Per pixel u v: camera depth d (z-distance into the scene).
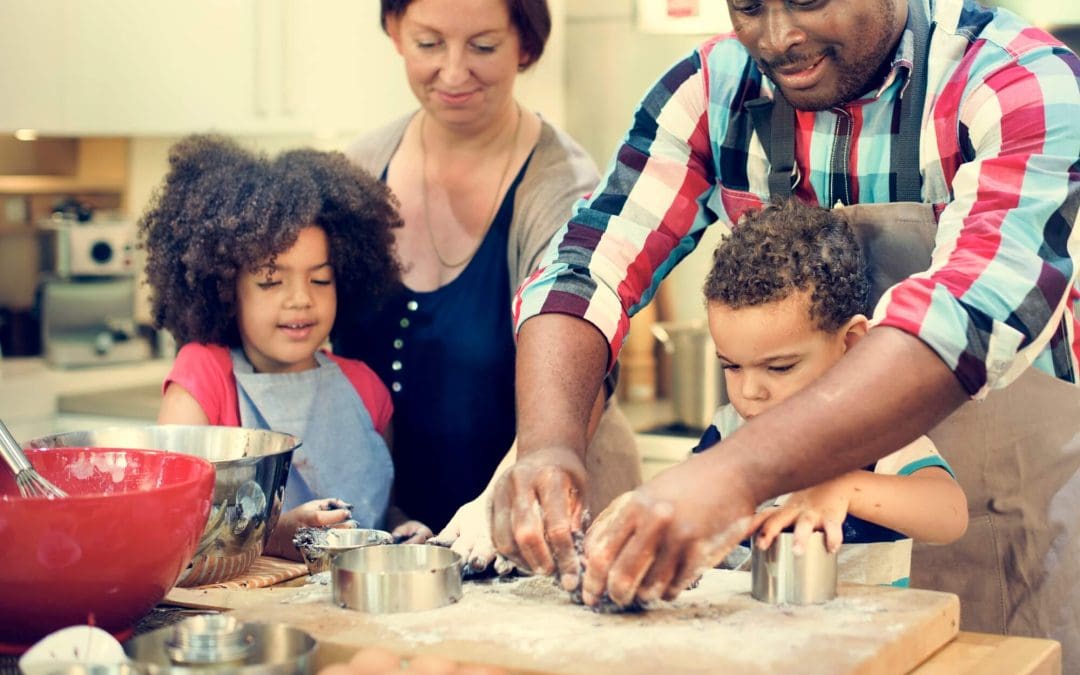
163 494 0.95
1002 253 1.04
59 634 0.87
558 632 0.96
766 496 0.97
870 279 1.28
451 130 1.71
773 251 1.22
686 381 2.52
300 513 1.31
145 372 2.95
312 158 1.69
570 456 1.08
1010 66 1.16
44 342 2.95
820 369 1.23
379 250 1.68
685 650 0.91
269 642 0.91
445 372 1.70
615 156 1.41
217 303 1.59
